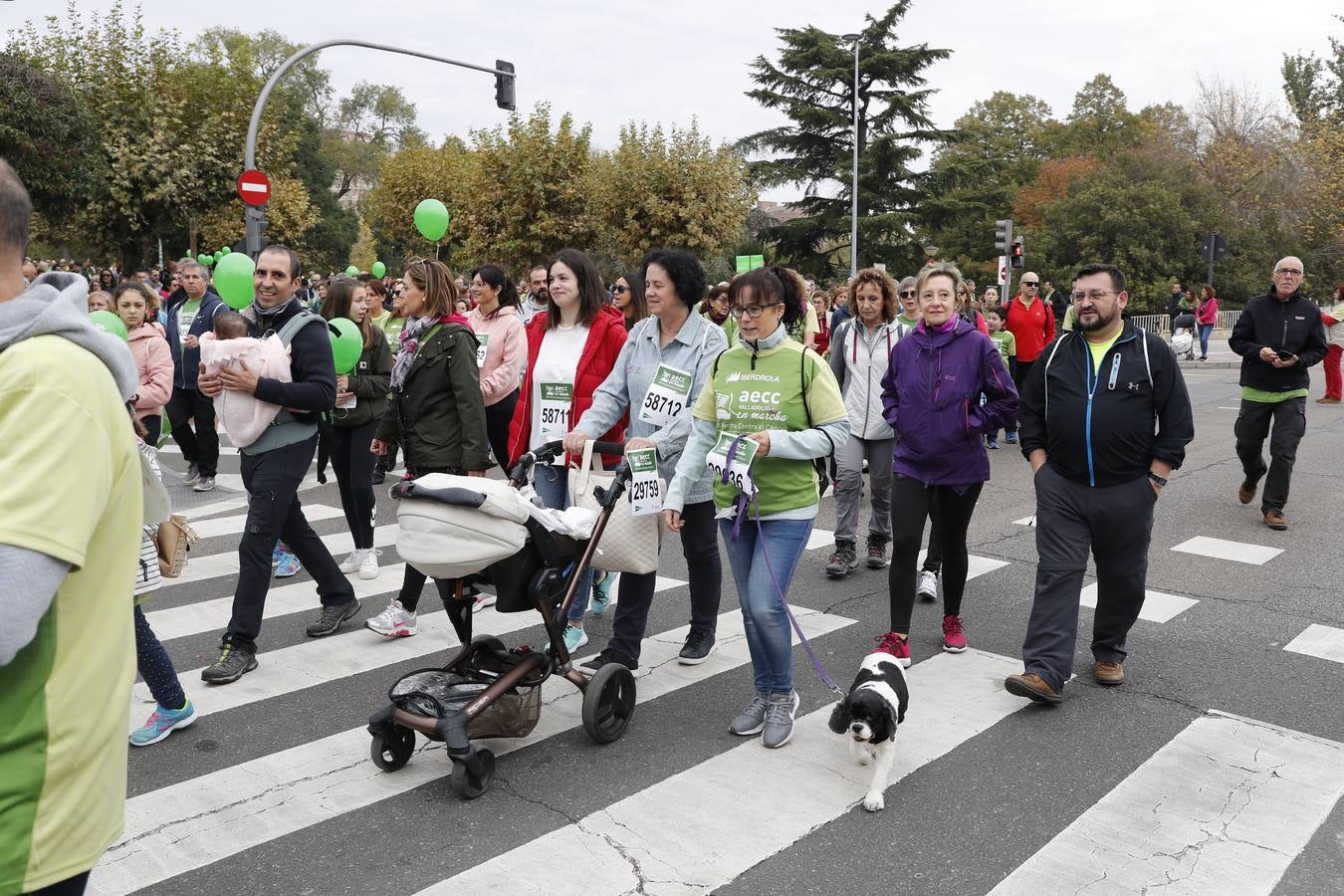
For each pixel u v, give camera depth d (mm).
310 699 4773
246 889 3203
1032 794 3824
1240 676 5035
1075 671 5125
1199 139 47125
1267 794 3824
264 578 5047
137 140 23531
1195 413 15281
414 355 5535
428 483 3779
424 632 5707
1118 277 4699
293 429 5004
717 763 4102
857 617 6012
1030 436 4949
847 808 3713
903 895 3168
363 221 67062
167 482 9930
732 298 4234
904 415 5105
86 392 1644
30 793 1619
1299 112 53625
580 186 27438
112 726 1736
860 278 6801
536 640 5570
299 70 68062
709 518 5035
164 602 6312
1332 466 10648
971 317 10750
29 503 1538
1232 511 8734
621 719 4371
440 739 3773
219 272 5348
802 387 4172
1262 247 43438
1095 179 44219
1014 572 6953
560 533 4145
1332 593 6383
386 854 3402
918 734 4359
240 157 24844
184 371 9328
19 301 1659
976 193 49594
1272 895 3178
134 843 3473
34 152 21328
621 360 4988
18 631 1511
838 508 6910
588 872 3283
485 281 7598
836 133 46750
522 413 5520
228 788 3875
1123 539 4742
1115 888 3211
